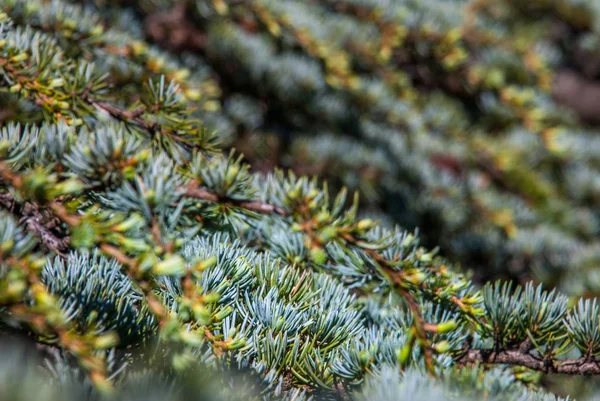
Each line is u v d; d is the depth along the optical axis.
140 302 1.12
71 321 1.05
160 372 1.04
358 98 2.19
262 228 1.22
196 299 1.01
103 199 1.09
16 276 0.98
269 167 2.11
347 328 1.15
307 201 1.11
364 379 1.09
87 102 1.19
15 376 0.97
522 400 1.05
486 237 2.07
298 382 1.12
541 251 2.06
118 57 1.29
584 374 1.13
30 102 1.22
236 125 2.05
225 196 1.11
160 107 1.19
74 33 1.28
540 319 1.14
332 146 2.14
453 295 1.14
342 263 1.19
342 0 2.09
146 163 1.09
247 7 1.71
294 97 2.14
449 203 2.19
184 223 1.12
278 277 1.17
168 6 1.86
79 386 1.00
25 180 1.03
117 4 1.73
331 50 1.84
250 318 1.14
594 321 1.12
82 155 1.08
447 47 2.10
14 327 1.03
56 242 1.09
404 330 1.14
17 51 1.16
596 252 2.09
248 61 2.06
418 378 1.03
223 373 1.07
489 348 1.15
